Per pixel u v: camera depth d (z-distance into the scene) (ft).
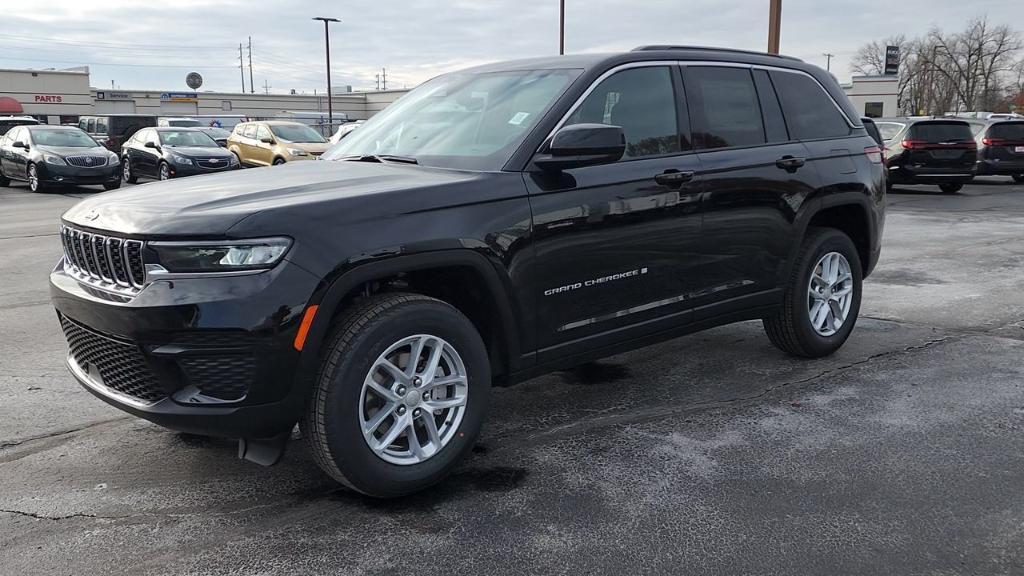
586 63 12.85
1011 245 32.78
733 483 10.95
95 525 9.84
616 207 12.15
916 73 284.41
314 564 8.95
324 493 10.72
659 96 13.37
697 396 14.56
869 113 217.97
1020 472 11.25
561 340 11.90
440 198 10.39
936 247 32.45
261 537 9.55
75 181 57.88
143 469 11.47
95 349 10.14
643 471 11.36
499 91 13.10
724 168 13.79
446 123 13.01
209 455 11.94
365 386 9.75
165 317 8.93
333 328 9.80
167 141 66.80
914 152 55.52
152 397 9.56
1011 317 20.34
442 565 8.92
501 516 10.06
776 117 15.31
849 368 16.16
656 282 13.01
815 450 12.05
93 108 193.88
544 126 11.76
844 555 9.10
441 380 10.55
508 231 10.91
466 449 10.87
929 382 15.21
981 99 271.28
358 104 252.42
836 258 16.51
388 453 10.18
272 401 9.23
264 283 8.96
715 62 14.51
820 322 16.42
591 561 9.00
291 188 10.37
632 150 12.73
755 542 9.39
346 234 9.51
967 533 9.57
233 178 11.59
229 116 145.79
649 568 8.86
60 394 14.58
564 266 11.66
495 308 11.04
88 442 12.42
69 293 10.11
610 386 15.17
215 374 9.14
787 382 15.30
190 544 9.38
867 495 10.57
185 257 9.00
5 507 10.30
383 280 10.72
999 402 14.08
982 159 64.18
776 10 48.06
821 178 15.62
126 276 9.46
